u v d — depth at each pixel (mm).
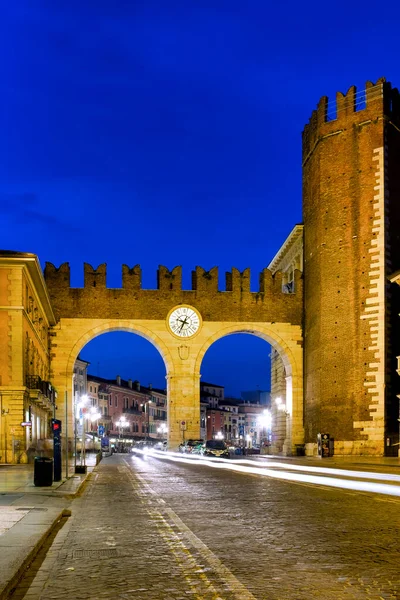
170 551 10156
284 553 9812
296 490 20359
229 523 13078
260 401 197875
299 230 61031
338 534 11438
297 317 60562
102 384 129750
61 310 58906
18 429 39125
